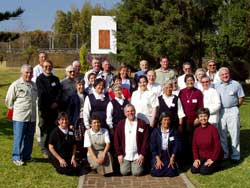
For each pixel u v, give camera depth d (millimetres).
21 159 7961
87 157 7691
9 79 27109
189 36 18844
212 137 7598
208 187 6750
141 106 8008
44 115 8180
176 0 18766
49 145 7523
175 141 7562
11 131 11203
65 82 8555
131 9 19828
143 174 7582
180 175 7496
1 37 20219
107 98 7992
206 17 19172
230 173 7484
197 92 8172
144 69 9383
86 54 28219
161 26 18594
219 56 18734
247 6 18359
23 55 40594
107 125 7855
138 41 18812
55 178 7176
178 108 8047
